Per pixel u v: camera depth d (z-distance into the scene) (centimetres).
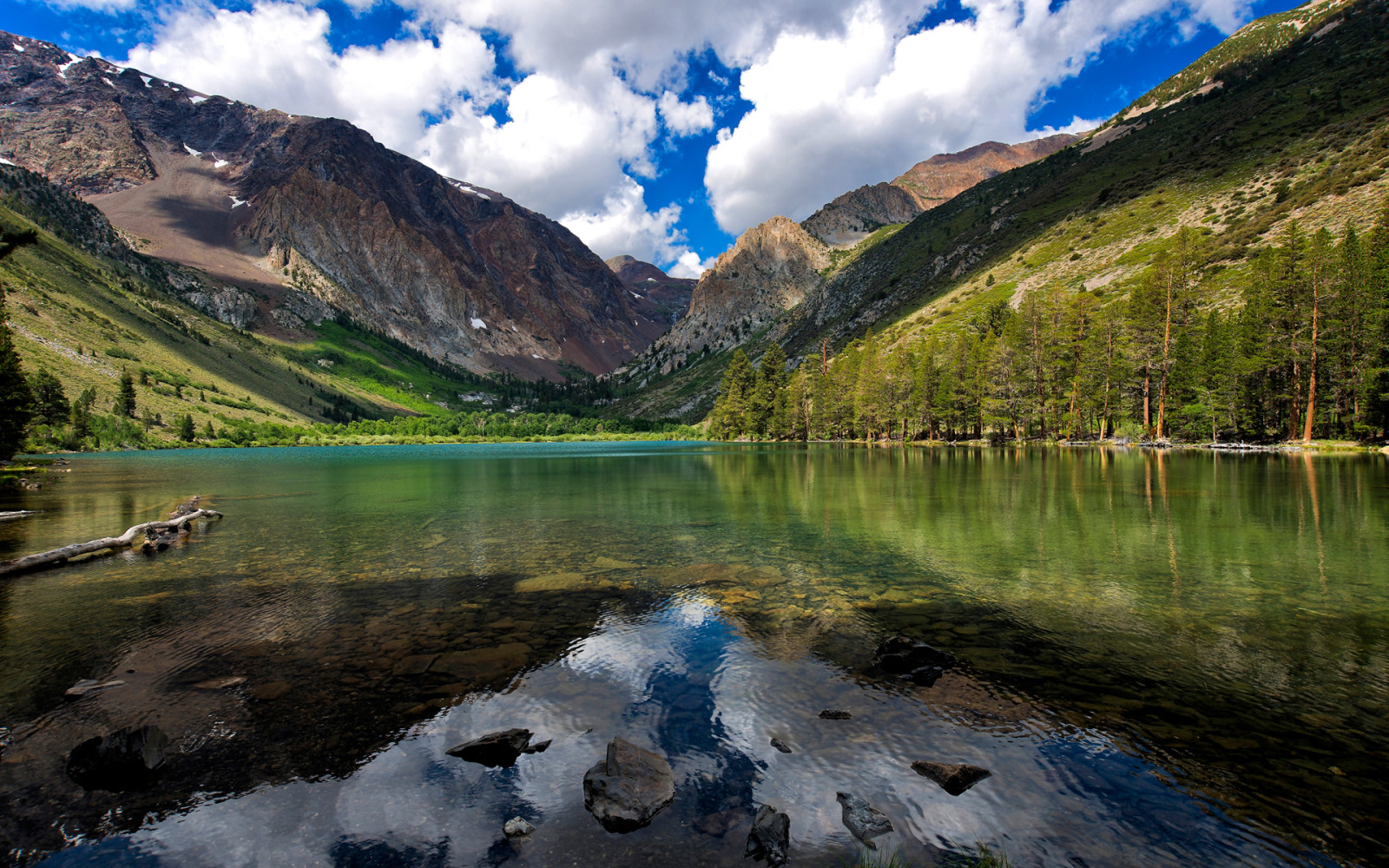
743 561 1788
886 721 797
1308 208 8919
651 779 654
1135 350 7475
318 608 1363
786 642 1101
